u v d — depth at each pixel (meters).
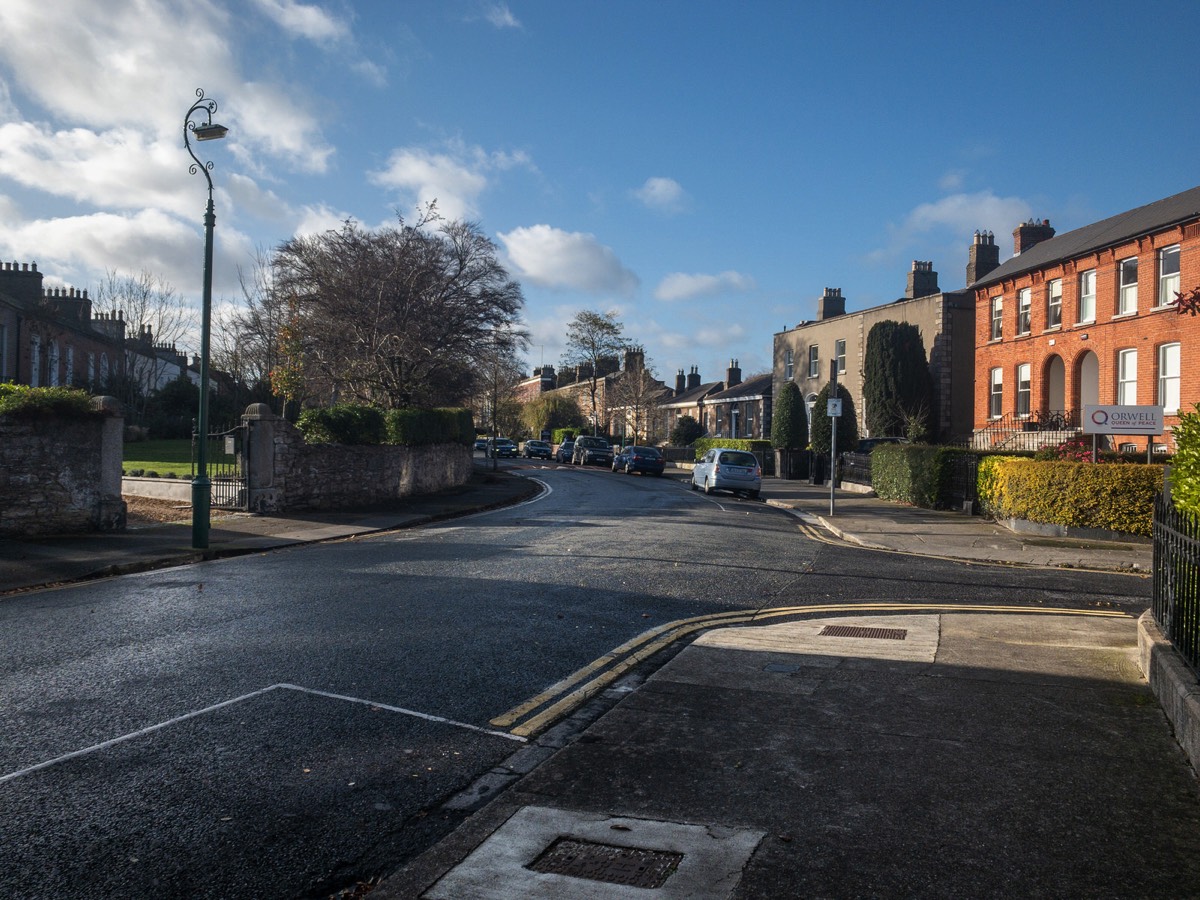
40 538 13.92
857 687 6.26
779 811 4.16
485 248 31.52
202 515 13.72
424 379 30.66
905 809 4.18
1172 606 5.89
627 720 5.54
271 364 32.19
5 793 4.35
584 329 76.44
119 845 3.82
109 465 15.24
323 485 20.91
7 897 3.36
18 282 43.59
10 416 13.88
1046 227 36.53
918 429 33.44
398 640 7.58
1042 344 31.72
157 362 51.00
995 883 3.46
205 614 8.66
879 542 15.80
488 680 6.45
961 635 7.97
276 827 4.03
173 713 5.59
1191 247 24.77
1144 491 15.84
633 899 3.36
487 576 11.05
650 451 43.09
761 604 9.73
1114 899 3.33
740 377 64.06
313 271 28.77
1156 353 26.27
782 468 40.06
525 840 3.86
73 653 7.11
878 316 41.81
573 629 8.18
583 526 17.75
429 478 27.31
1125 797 4.30
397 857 3.78
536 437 81.50
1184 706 4.93
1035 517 17.12
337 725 5.41
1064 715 5.57
